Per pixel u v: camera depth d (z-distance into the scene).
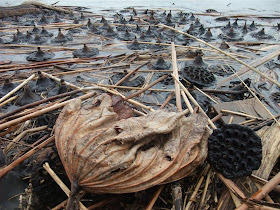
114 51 1.10
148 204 0.36
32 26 1.44
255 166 0.37
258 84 0.80
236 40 1.27
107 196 0.38
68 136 0.35
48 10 1.84
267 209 0.32
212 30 1.46
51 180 0.39
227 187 0.39
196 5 2.26
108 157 0.32
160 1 2.45
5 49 1.11
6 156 0.48
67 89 0.69
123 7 2.14
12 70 0.88
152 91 0.74
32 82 0.78
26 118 0.49
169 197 0.39
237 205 0.36
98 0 2.48
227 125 0.40
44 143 0.45
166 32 1.37
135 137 0.34
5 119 0.50
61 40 1.22
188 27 1.50
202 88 0.76
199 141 0.37
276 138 0.45
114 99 0.45
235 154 0.38
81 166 0.32
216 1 2.46
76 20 1.56
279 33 1.40
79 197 0.33
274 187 0.35
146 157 0.34
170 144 0.35
